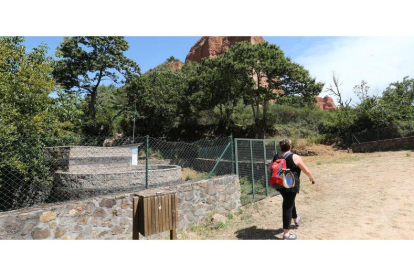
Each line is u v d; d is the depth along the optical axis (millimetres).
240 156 7188
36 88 10805
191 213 5191
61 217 3783
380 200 5629
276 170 3914
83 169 10094
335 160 13727
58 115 12719
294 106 28094
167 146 23859
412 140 14219
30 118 9672
